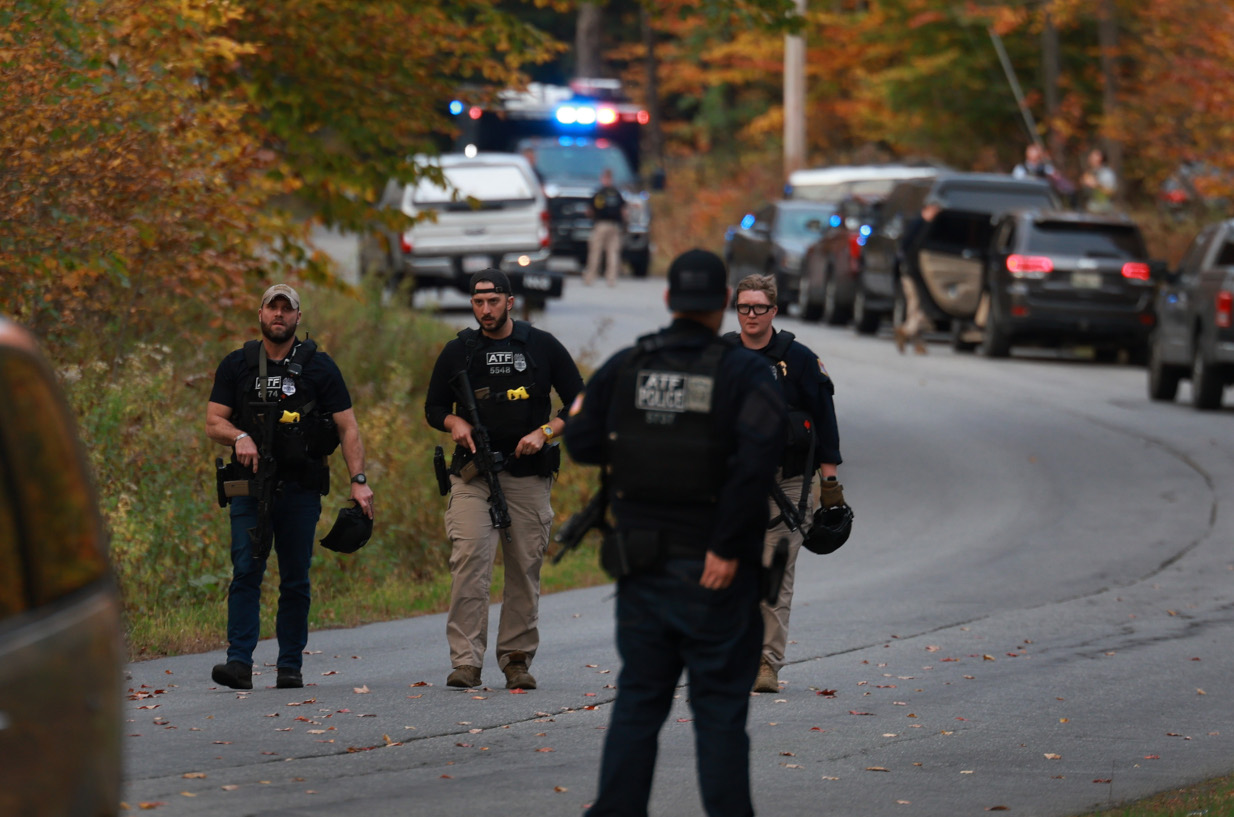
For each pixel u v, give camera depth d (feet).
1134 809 72.95
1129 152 436.35
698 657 60.95
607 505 64.54
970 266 321.11
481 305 100.73
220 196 164.76
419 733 88.63
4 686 39.58
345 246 364.17
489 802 72.90
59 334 150.20
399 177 202.69
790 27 199.93
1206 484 196.13
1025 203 328.49
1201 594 138.41
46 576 42.91
